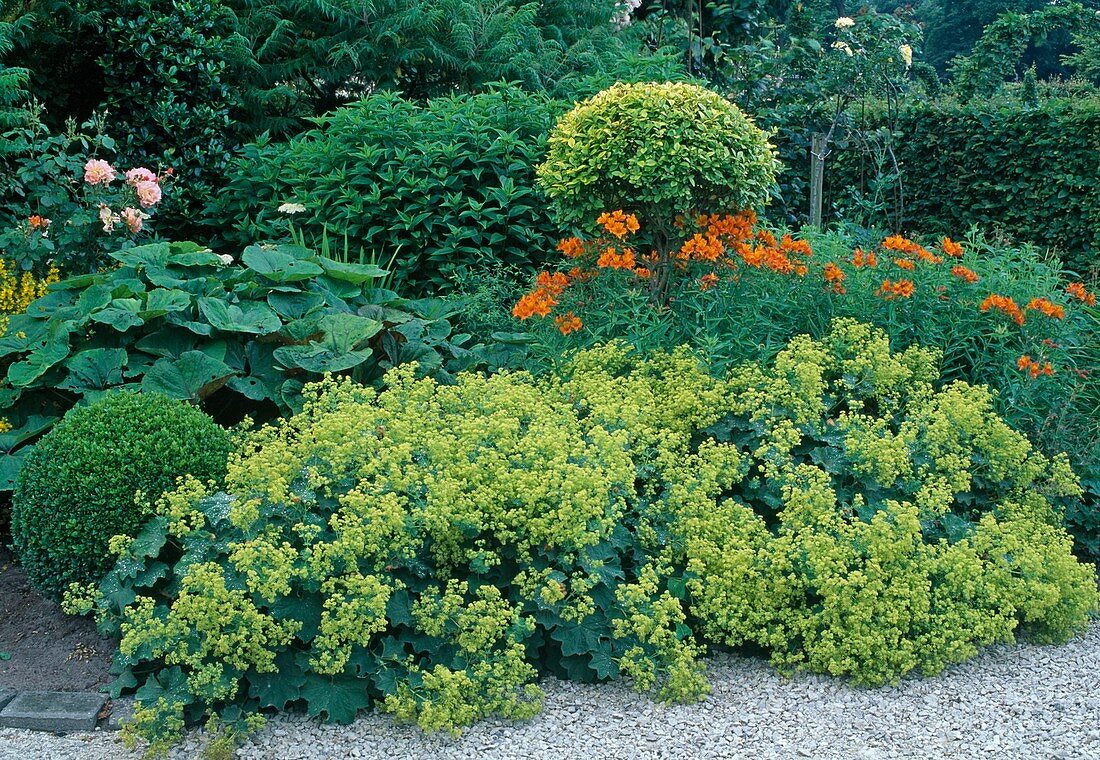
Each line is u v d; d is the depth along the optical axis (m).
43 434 4.89
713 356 4.72
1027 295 5.35
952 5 25.31
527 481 3.65
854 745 3.26
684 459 4.17
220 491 3.85
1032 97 10.70
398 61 9.28
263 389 5.02
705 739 3.30
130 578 3.57
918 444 4.28
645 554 3.91
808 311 5.16
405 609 3.48
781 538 3.78
